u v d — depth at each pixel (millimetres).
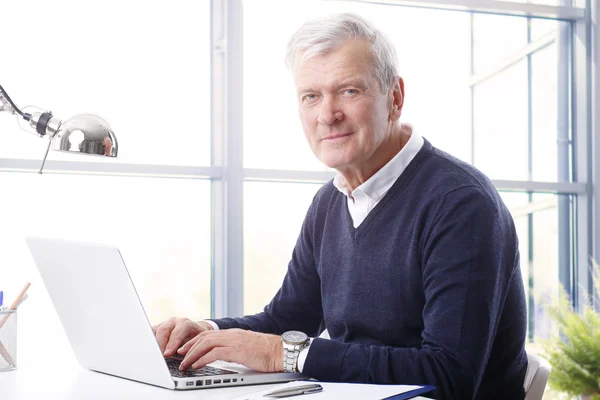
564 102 3498
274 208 3111
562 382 3176
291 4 3145
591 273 3420
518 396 1477
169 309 2996
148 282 2967
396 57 1509
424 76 3309
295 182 3135
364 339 1486
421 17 3295
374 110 1460
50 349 2777
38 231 2787
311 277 1690
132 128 2967
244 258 3061
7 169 2730
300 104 1519
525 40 3441
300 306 1697
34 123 1471
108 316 1226
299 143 3152
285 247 3121
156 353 1167
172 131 3018
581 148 3463
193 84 3047
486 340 1268
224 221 3031
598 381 3145
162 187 2980
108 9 2936
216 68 3062
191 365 1283
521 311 1472
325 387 1126
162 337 1440
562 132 3496
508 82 3426
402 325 1428
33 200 2779
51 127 1465
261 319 1672
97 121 1471
